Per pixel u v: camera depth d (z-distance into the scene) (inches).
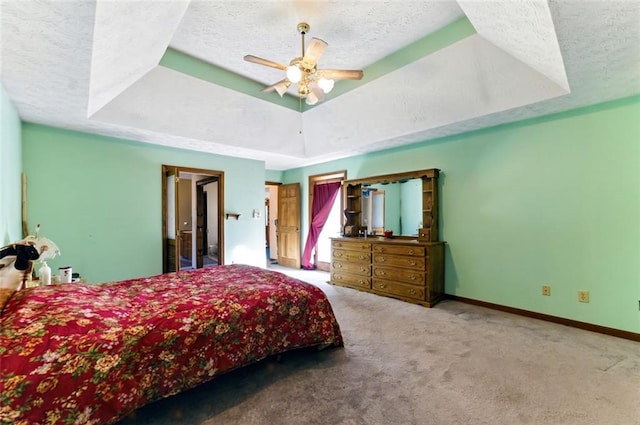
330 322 101.6
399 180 186.9
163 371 66.6
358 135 177.5
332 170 240.1
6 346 52.2
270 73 148.6
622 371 87.5
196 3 96.0
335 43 121.3
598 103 116.9
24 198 128.2
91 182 151.1
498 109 123.6
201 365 72.5
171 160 182.5
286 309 91.7
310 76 111.3
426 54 118.6
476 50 109.3
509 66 107.7
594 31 72.2
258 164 229.9
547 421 67.0
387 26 110.6
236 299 84.6
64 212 142.9
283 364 94.0
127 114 133.6
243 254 220.4
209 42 120.9
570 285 125.3
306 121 188.4
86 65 77.1
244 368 91.6
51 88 92.8
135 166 166.9
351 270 191.5
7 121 97.6
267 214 345.1
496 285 148.1
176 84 133.7
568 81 97.0
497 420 67.4
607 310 116.2
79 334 58.6
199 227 222.4
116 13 61.9
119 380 60.1
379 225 199.6
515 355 98.2
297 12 101.4
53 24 58.6
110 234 157.3
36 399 51.4
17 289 81.5
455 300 163.8
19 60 74.2
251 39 118.3
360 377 85.9
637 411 69.9
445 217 167.8
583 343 107.1
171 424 66.9
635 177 110.4
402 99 142.0
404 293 163.0
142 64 105.4
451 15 104.9
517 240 140.6
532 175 135.5
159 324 68.3
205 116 153.8
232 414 70.4
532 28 77.5
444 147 167.8
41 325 57.1
